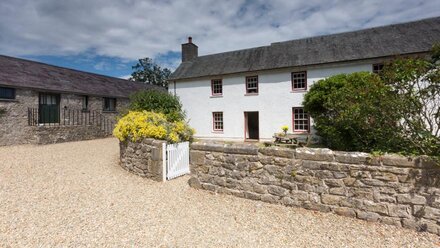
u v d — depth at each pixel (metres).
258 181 4.30
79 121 15.01
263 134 14.07
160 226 3.40
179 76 16.69
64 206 4.03
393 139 3.87
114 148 10.92
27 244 2.85
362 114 4.26
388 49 11.04
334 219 3.54
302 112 13.12
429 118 3.68
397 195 3.26
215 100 15.55
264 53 15.27
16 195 4.43
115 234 3.14
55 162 7.45
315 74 12.55
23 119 11.99
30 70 13.91
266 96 13.94
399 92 3.83
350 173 3.54
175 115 11.57
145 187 5.20
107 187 5.13
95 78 18.78
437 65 3.59
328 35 14.15
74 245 2.86
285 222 3.51
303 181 3.90
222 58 16.92
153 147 5.73
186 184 5.39
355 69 11.57
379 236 3.07
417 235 3.06
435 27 11.27
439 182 3.04
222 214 3.82
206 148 4.91
